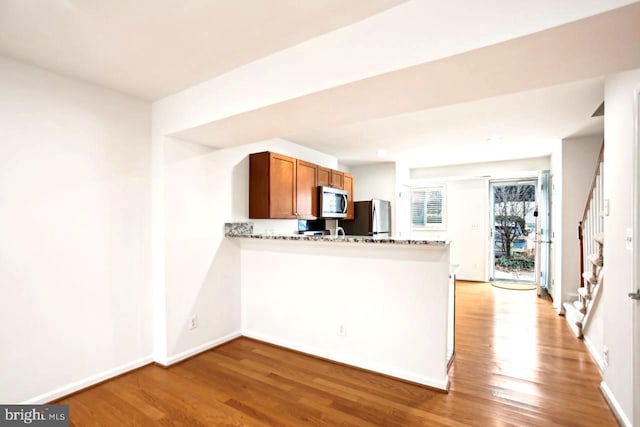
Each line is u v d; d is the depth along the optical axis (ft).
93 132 8.25
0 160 6.72
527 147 16.02
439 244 7.72
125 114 8.93
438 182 23.11
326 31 6.06
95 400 7.50
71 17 5.48
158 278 9.41
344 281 9.41
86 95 8.12
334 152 17.22
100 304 8.34
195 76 7.91
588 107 10.12
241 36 6.19
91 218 8.18
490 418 6.77
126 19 5.57
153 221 9.51
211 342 10.55
